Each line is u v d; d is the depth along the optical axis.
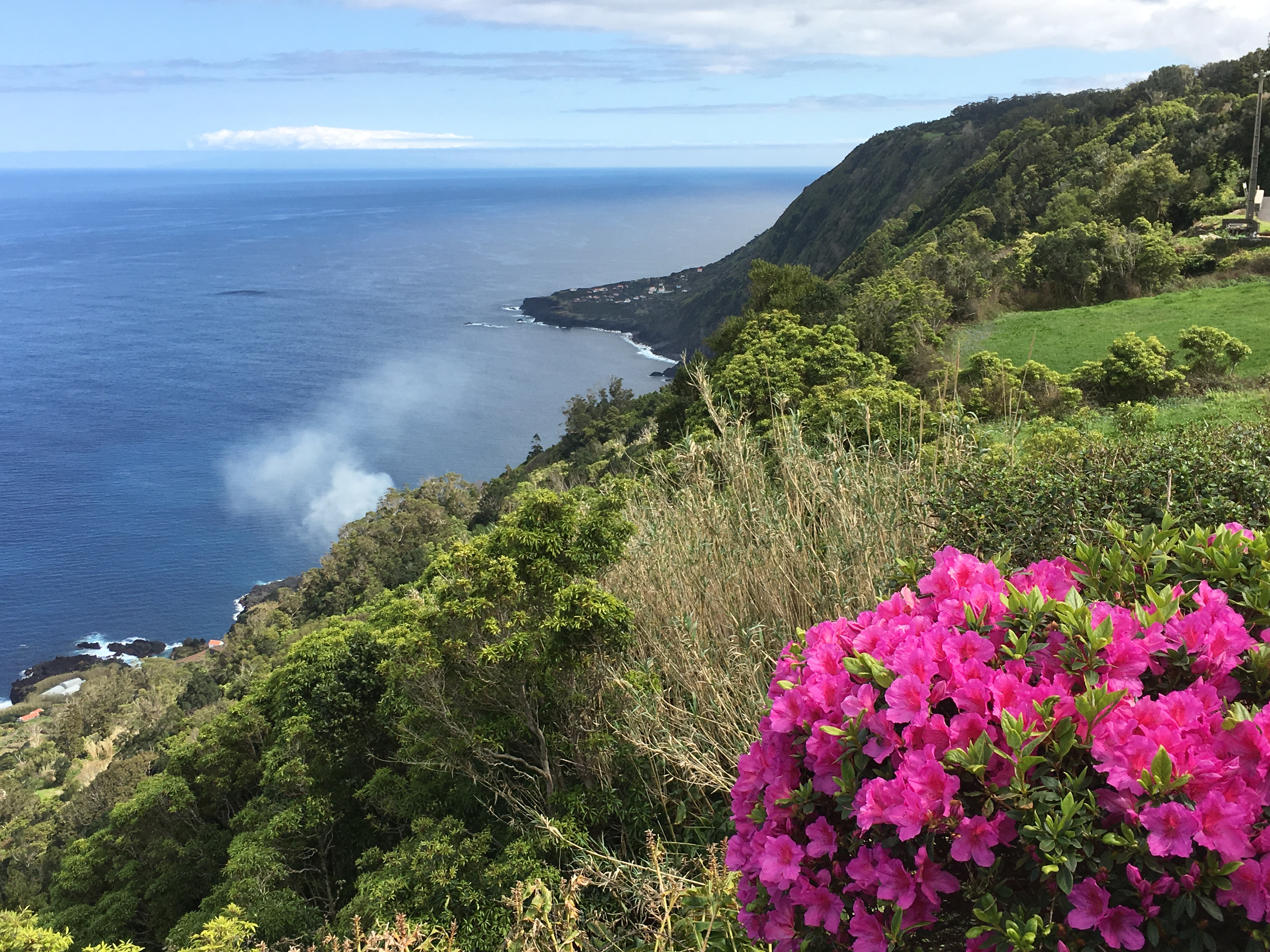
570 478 47.34
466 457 187.25
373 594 52.09
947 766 2.04
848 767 2.16
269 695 16.97
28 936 7.95
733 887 3.27
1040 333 25.67
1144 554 2.73
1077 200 43.78
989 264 32.16
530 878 5.01
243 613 112.31
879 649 2.42
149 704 69.06
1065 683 2.18
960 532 4.68
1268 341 20.81
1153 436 6.10
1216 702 2.05
